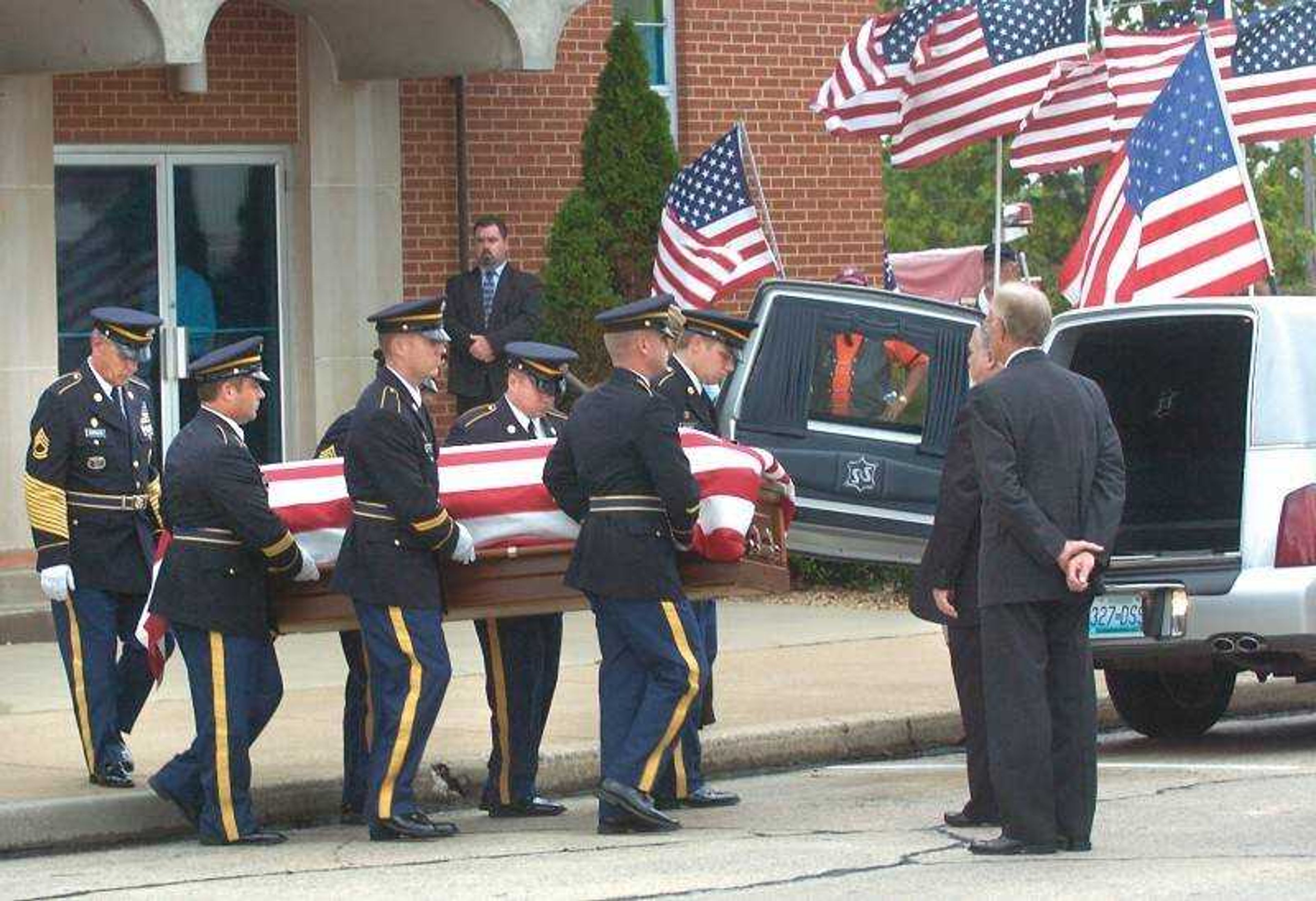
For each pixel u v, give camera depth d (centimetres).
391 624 1302
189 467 1312
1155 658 1542
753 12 2619
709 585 1344
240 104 2348
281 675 1593
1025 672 1202
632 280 2467
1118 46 2278
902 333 1881
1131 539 1650
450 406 2391
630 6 2583
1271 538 1507
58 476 1437
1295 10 2253
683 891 1138
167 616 1320
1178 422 1698
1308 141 5497
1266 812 1333
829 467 1853
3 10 2078
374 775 1320
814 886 1142
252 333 2380
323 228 2370
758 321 1859
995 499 1187
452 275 2444
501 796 1420
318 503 1351
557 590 1343
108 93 2291
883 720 1683
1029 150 2261
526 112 2483
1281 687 1859
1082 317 1619
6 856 1334
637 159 2458
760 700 1764
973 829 1315
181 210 2341
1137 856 1202
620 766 1323
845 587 2455
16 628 2094
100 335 1463
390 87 2391
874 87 2330
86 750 1434
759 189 2369
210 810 1330
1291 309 1548
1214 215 1953
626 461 1304
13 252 2197
